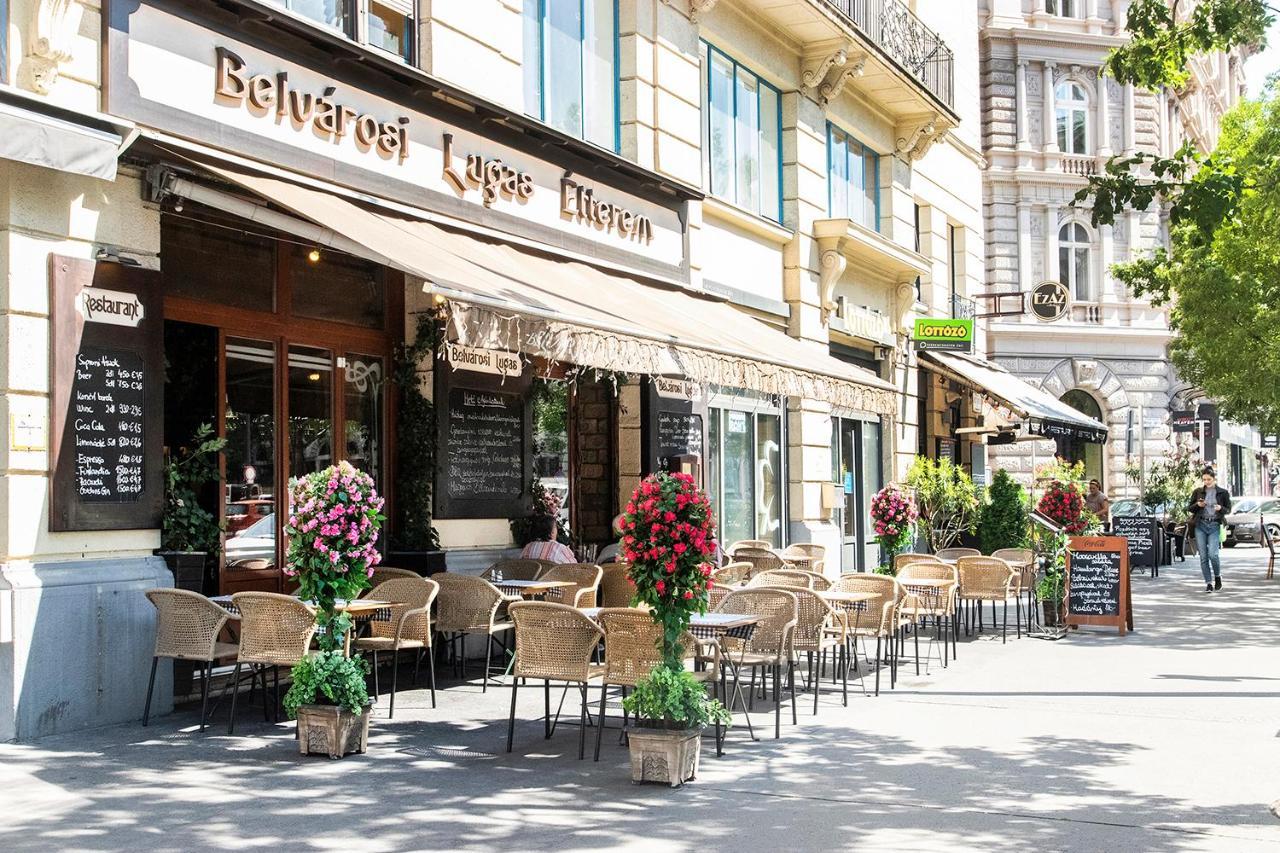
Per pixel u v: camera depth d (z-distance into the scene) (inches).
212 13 344.8
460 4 451.5
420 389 447.5
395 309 450.6
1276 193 820.6
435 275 313.0
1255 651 497.7
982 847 218.2
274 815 233.9
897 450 852.0
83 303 310.8
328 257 426.6
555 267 462.9
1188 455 1301.7
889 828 230.7
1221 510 799.7
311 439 417.4
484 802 247.3
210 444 353.7
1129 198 429.4
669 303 509.0
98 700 311.9
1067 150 1422.2
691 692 271.9
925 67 858.1
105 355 316.5
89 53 311.9
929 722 342.3
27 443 298.7
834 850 215.9
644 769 266.1
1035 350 1386.6
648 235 556.7
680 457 553.9
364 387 441.1
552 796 253.3
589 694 383.2
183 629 311.9
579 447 561.9
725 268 633.6
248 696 363.3
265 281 403.2
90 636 308.8
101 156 293.0
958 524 800.9
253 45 357.4
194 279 376.5
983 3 1398.9
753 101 675.4
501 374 474.9
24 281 299.0
